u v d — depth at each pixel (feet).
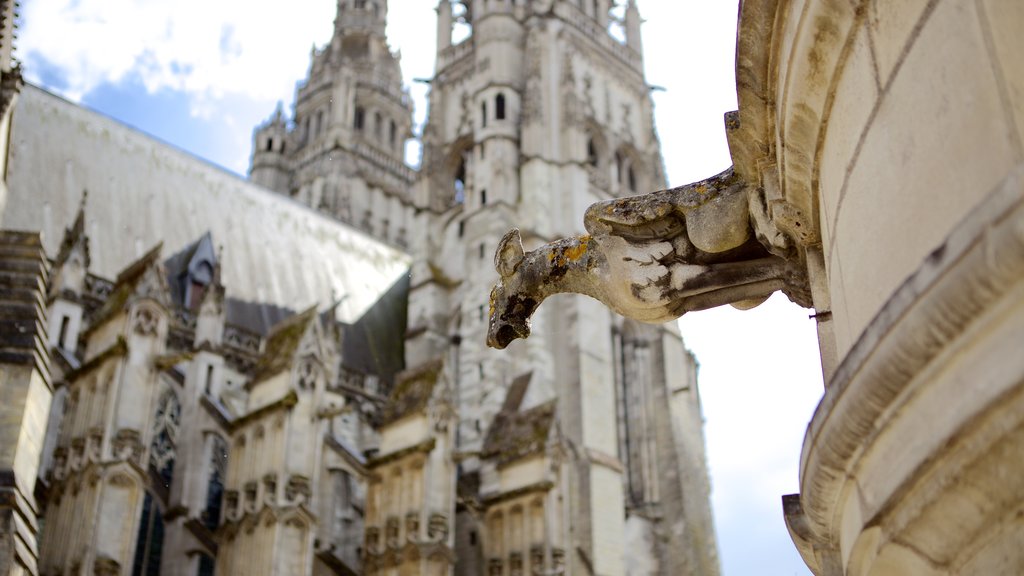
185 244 204.44
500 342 25.49
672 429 205.77
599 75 248.73
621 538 180.86
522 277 25.36
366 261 247.09
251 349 189.98
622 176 244.01
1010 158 13.15
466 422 196.34
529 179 218.79
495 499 162.61
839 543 19.15
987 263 12.18
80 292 152.76
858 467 15.89
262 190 236.84
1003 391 12.22
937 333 13.23
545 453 160.66
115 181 202.49
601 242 24.45
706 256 23.82
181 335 181.47
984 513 13.64
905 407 14.28
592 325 201.46
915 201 15.55
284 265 223.10
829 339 21.33
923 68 15.38
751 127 22.09
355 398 202.18
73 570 113.29
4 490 63.72
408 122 350.02
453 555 143.84
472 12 262.06
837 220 19.03
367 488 153.48
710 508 203.41
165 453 163.53
